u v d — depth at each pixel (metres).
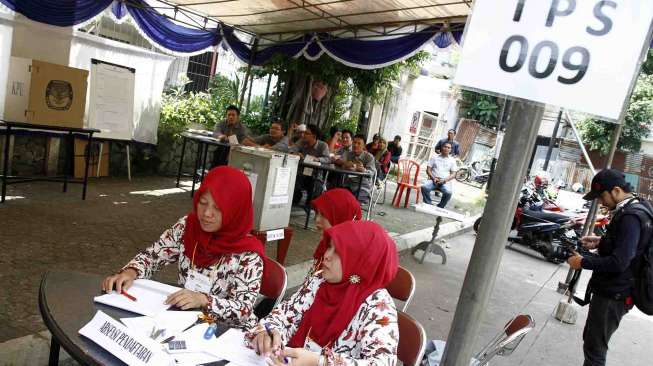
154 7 7.62
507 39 1.52
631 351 4.64
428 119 19.75
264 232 4.02
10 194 5.64
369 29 7.44
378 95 11.73
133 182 7.57
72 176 7.06
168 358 1.48
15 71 5.56
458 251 7.75
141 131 8.10
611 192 3.26
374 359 1.64
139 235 5.08
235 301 2.12
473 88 1.57
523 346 4.37
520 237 8.52
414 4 6.09
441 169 9.66
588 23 1.43
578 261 3.23
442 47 6.73
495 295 5.77
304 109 10.51
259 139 8.32
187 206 6.66
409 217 9.26
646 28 1.36
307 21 7.79
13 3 5.82
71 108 5.83
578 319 5.42
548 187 12.58
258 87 12.13
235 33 8.99
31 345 2.71
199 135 7.50
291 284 4.74
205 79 11.31
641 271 3.07
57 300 1.79
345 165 7.60
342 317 1.83
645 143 16.89
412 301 5.04
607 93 1.41
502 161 1.56
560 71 1.46
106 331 1.57
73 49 6.96
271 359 1.56
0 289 3.33
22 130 6.29
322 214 2.93
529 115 1.51
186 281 2.23
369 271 1.83
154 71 8.05
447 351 1.67
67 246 4.37
